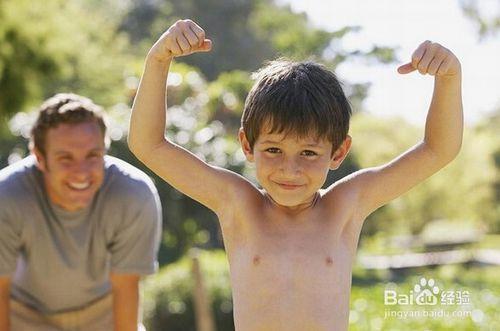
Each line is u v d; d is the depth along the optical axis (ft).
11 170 12.53
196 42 9.26
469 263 62.75
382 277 47.09
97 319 13.01
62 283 12.62
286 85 9.20
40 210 12.32
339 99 9.43
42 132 11.93
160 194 43.16
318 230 9.53
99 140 12.02
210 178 9.75
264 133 9.11
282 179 9.09
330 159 9.39
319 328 9.25
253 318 9.33
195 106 42.88
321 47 48.80
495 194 81.87
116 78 48.65
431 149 9.83
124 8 96.89
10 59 28.84
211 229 48.52
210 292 31.78
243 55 94.94
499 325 26.53
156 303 31.73
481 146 83.30
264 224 9.55
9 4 28.89
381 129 74.64
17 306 12.84
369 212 9.93
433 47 9.32
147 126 9.64
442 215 80.18
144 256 12.66
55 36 29.71
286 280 9.32
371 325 26.25
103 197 12.40
